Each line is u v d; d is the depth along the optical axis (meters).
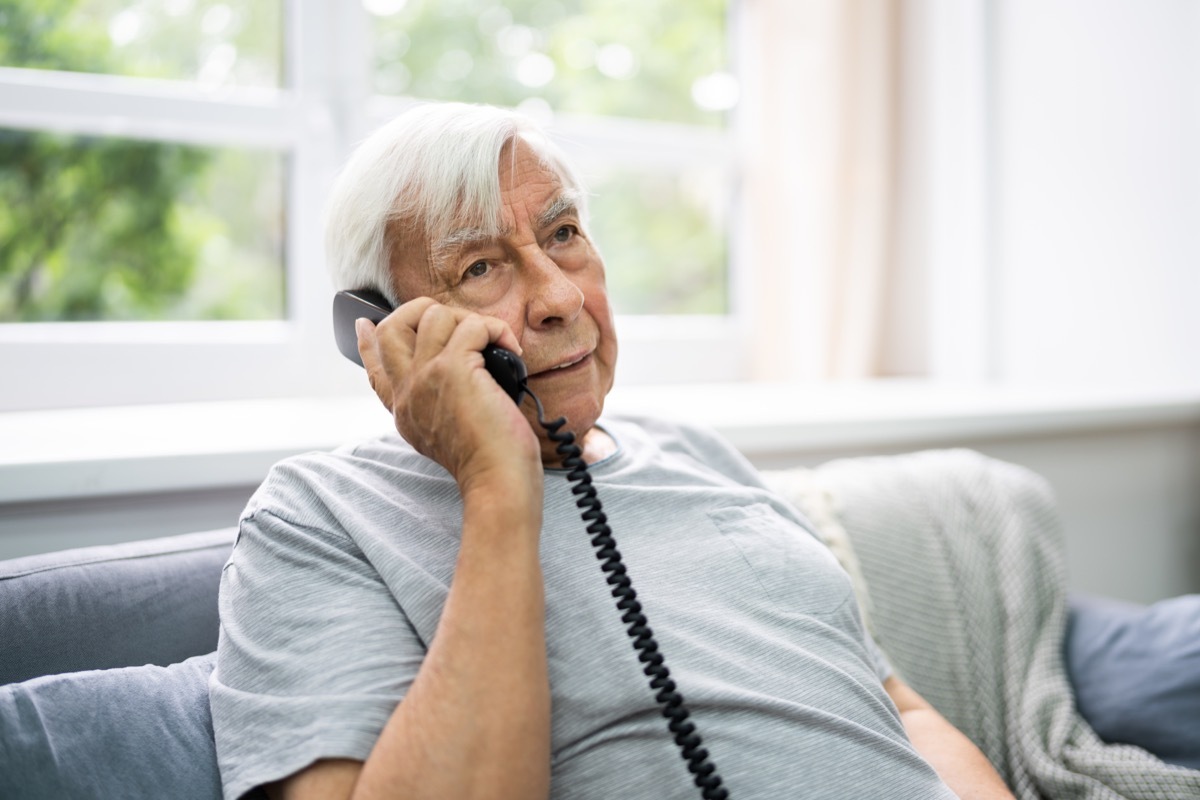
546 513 0.93
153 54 1.65
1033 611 1.32
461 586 0.74
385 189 0.94
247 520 0.90
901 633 1.28
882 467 1.44
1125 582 2.04
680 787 0.82
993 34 2.27
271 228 1.79
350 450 1.01
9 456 1.09
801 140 2.20
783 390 2.02
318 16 1.73
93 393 1.56
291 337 1.74
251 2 1.73
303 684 0.75
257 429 1.33
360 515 0.89
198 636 0.98
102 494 1.10
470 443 0.78
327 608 0.80
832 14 2.14
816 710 0.88
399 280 0.95
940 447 1.76
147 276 1.71
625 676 0.84
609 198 2.16
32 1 1.56
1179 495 2.11
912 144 2.36
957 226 2.29
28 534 1.10
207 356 1.66
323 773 0.72
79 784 0.74
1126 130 2.04
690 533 0.97
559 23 2.13
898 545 1.33
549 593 0.88
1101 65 2.08
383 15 1.91
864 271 2.21
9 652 0.88
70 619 0.92
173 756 0.79
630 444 1.10
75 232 1.65
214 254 1.76
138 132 1.62
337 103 1.75
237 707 0.77
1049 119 2.18
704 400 1.81
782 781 0.84
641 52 2.23
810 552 1.02
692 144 2.23
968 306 2.28
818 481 1.38
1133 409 1.85
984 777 1.01
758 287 2.29
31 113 1.52
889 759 0.89
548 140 1.01
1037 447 1.88
